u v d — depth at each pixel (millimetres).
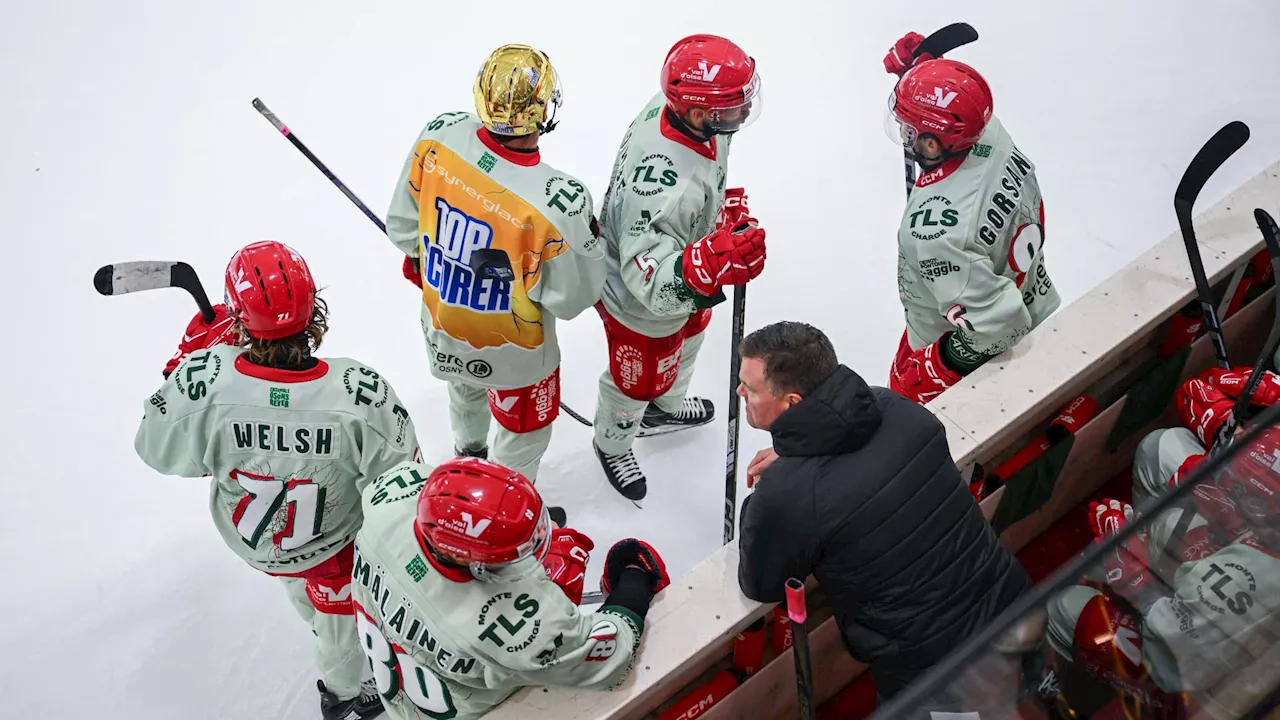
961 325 2385
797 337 1790
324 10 5227
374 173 4438
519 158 2246
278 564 2262
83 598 2938
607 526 3125
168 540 3094
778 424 1751
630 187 2375
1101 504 2254
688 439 3367
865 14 5113
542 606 1733
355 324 3787
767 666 2127
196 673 2787
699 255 2240
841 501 1725
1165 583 1446
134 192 4309
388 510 1848
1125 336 2439
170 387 2086
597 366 3639
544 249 2254
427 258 2410
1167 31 4871
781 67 4852
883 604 1785
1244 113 4430
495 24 5160
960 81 2205
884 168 4344
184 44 5008
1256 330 2914
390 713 2020
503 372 2500
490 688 1811
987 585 1810
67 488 3244
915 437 1787
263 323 1998
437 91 4824
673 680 1989
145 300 3875
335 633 2465
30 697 2713
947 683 1363
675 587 2000
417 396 3533
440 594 1740
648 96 4773
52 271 3973
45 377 3596
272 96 4770
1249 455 1541
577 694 1854
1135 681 1394
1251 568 1456
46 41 4973
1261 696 1349
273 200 4289
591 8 5242
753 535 1802
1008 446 2488
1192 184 2324
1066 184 4160
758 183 4289
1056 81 4652
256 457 2111
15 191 4281
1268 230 2256
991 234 2322
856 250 3996
